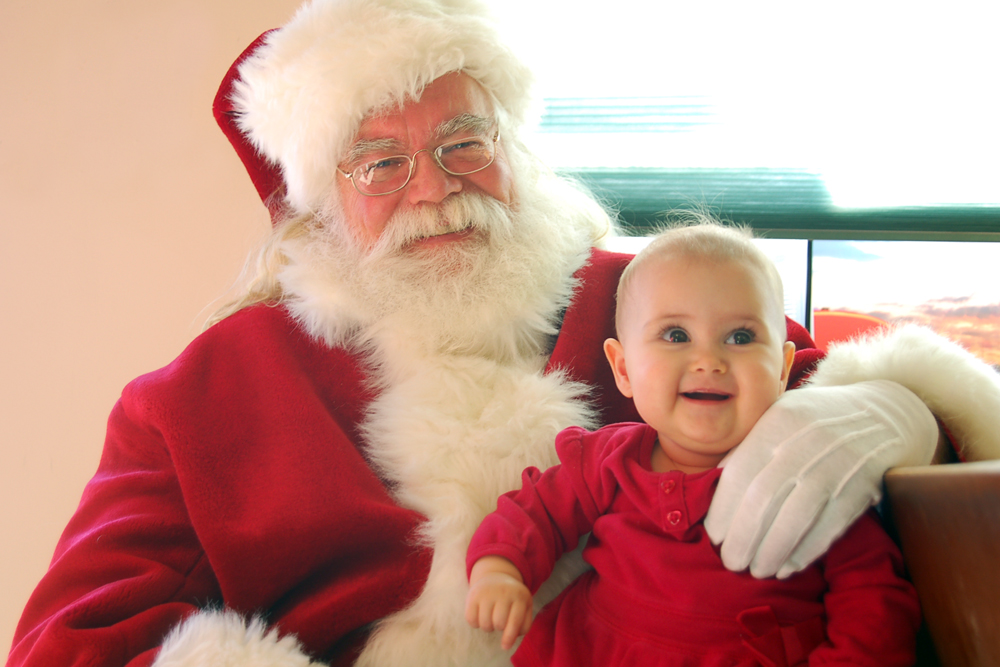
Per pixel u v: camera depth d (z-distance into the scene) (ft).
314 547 3.04
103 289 5.49
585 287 3.71
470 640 2.79
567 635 2.56
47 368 5.48
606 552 2.65
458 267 3.49
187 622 2.72
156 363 5.48
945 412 2.74
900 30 5.88
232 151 5.50
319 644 2.96
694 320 2.56
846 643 2.15
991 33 5.80
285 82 3.61
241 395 3.46
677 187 5.85
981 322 5.91
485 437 3.07
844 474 2.28
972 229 5.75
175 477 3.28
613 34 6.03
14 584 5.40
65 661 2.57
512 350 3.55
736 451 2.46
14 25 5.57
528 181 4.11
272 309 3.82
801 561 2.32
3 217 5.51
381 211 3.59
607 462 2.74
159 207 5.50
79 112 5.55
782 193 5.82
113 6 5.57
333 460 3.18
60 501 5.44
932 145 5.77
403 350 3.51
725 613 2.35
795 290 6.04
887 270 5.97
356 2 3.61
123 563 2.97
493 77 3.78
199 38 5.55
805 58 5.94
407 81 3.46
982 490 1.75
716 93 5.95
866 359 2.91
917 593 2.17
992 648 1.78
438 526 2.91
